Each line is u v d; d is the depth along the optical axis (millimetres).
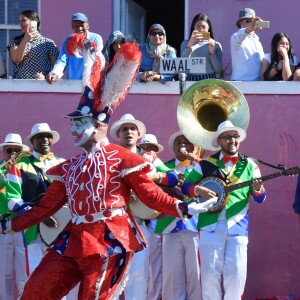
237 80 27266
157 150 25016
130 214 18750
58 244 18453
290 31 30062
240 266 23016
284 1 30047
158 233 24078
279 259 26047
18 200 23156
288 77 26594
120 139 24547
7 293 24156
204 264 23031
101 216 18234
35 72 27672
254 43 27453
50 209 19031
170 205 18422
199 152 25125
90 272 18078
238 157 23469
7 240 23984
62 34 31328
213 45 27047
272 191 26109
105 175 18375
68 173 18641
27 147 24797
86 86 18891
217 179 22844
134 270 23391
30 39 27781
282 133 26297
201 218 23188
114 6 31562
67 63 27188
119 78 18703
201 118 24672
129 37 27188
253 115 26344
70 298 21969
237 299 23094
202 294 23156
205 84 24547
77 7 31328
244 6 30281
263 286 26016
